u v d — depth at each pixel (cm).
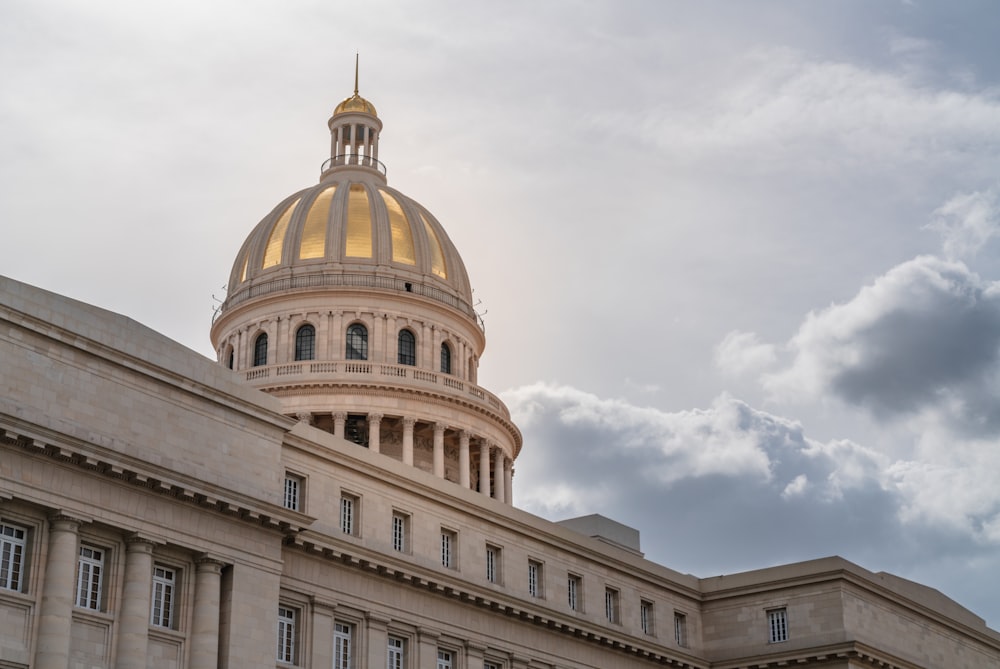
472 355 13425
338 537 7269
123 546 6038
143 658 5912
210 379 6575
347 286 12706
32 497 5691
